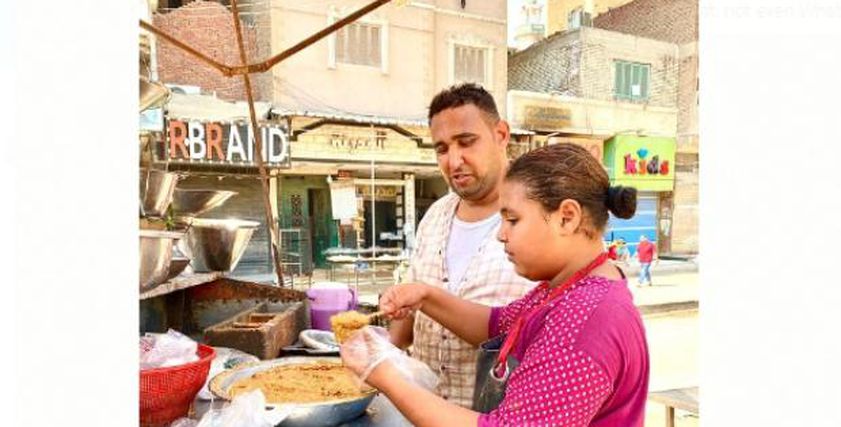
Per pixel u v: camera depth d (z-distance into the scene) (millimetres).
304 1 11297
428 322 1638
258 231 11031
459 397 1563
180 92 9891
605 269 1021
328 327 2932
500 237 1052
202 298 2945
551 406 870
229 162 9969
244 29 10906
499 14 13664
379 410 1526
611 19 17250
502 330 1338
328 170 12109
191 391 1401
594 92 14648
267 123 10227
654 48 15273
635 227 15484
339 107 11891
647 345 964
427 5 12656
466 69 13469
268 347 2156
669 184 15609
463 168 1611
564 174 990
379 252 11969
